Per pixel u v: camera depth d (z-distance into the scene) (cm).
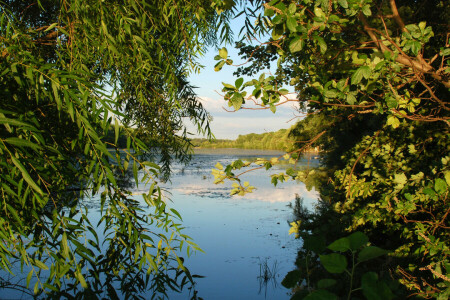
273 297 536
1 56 205
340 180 505
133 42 277
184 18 296
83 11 250
